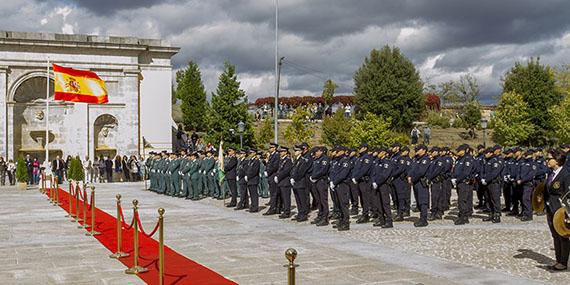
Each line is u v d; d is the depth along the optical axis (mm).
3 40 40781
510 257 11430
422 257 11555
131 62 44969
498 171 16969
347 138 52750
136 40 45031
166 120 46844
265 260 11391
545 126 56312
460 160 16969
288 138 54031
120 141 44812
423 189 16328
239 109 52062
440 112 78062
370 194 16906
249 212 20375
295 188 17641
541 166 17531
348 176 15672
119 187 35344
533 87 56656
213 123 51812
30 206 23141
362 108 60062
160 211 9211
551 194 10250
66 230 15953
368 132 48938
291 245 13141
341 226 15648
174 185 27656
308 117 70375
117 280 9820
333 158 16797
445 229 15617
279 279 9727
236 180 22656
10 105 41344
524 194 17516
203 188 26234
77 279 9914
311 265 10820
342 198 15688
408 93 59812
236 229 15922
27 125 42594
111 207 22484
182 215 19469
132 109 45031
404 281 9492
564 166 10172
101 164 41406
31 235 15039
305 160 17641
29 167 39281
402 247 12773
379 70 60031
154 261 11406
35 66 42000
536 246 12633
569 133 47438
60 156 43281
